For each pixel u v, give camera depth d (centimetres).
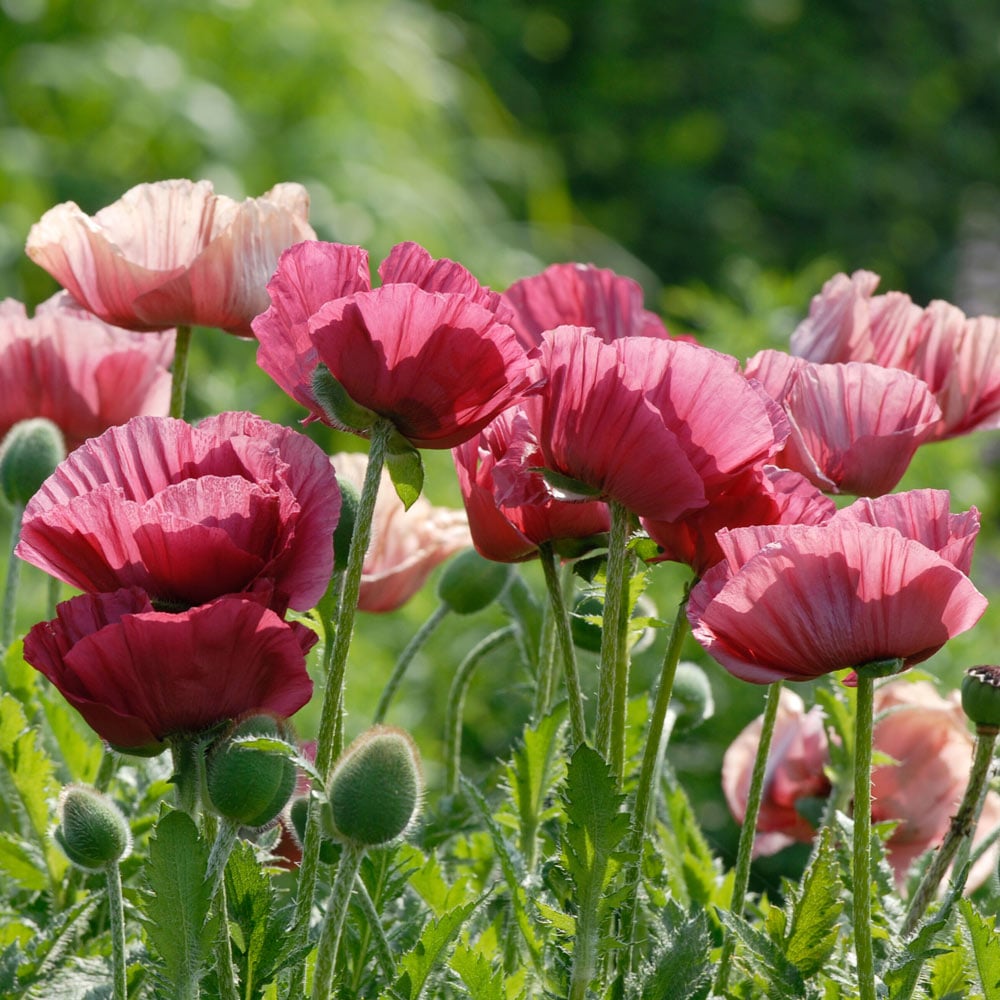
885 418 223
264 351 213
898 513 211
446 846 245
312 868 211
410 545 242
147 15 711
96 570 205
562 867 215
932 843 248
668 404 209
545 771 228
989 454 587
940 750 248
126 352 241
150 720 204
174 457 209
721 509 212
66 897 230
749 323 491
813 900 215
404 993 211
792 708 252
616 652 214
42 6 696
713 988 221
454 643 444
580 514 216
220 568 204
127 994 218
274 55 713
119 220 231
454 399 208
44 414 241
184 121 670
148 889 210
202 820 211
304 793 216
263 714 204
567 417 210
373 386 207
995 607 420
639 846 217
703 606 209
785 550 205
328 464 208
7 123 680
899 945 214
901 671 209
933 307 233
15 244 616
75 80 667
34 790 230
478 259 691
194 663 203
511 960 226
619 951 217
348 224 657
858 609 206
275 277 212
